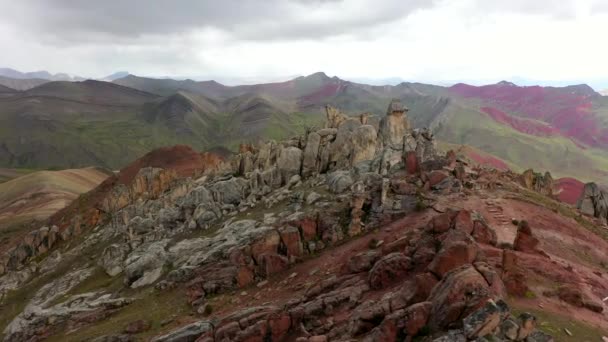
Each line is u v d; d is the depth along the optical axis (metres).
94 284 78.00
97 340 47.66
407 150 72.62
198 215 81.88
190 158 157.38
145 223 90.56
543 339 22.62
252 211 76.06
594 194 73.25
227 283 53.53
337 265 46.75
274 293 46.31
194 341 38.97
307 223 57.09
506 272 32.12
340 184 68.88
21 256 113.75
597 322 30.02
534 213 57.66
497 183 68.25
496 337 22.58
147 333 47.38
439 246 34.81
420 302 28.31
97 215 117.81
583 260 47.53
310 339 29.75
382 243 46.56
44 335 61.28
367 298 33.62
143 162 156.50
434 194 58.06
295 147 86.50
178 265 66.69
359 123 84.25
